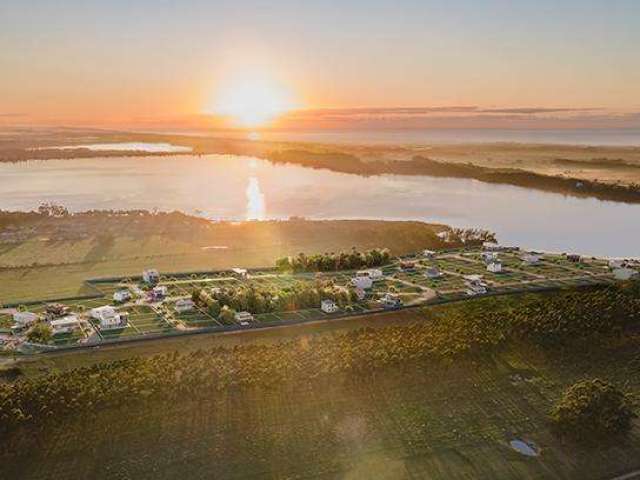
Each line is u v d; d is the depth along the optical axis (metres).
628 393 123.31
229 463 98.00
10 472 92.69
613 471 101.31
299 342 134.25
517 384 124.25
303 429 106.31
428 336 136.12
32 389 108.06
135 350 130.12
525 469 100.62
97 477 93.19
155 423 104.19
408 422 110.38
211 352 126.75
